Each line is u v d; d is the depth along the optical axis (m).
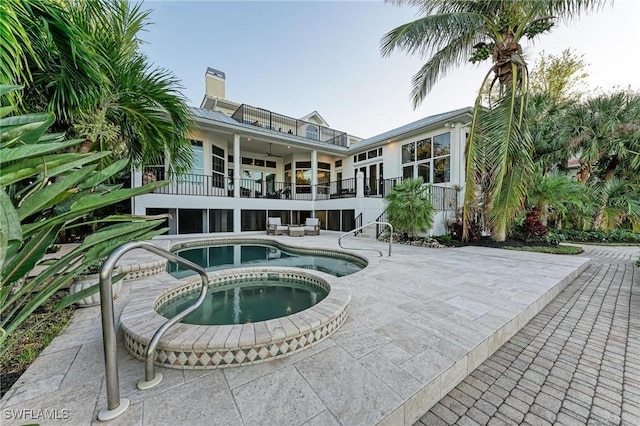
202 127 10.91
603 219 10.45
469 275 4.52
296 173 15.67
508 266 5.23
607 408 1.70
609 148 9.52
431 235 9.33
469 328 2.53
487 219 8.17
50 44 2.40
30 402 1.53
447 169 10.68
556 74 13.38
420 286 3.88
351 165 15.34
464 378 2.04
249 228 12.91
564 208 9.63
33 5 2.11
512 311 2.94
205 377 1.81
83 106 3.17
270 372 1.87
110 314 1.40
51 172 1.04
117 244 1.41
